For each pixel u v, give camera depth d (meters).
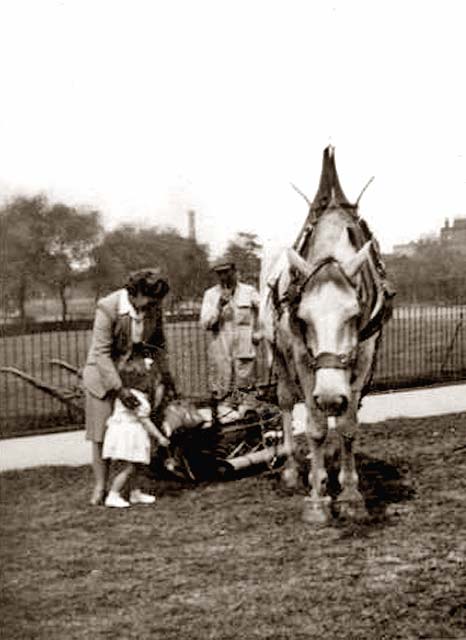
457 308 14.62
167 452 7.88
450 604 4.81
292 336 6.37
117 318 7.06
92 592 5.09
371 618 4.62
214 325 9.73
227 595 5.04
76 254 18.84
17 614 4.67
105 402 7.07
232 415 8.48
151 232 20.30
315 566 5.55
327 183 6.85
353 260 5.91
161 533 6.34
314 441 6.59
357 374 6.40
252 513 6.89
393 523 6.52
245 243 11.04
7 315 13.39
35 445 9.13
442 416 11.47
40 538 6.04
